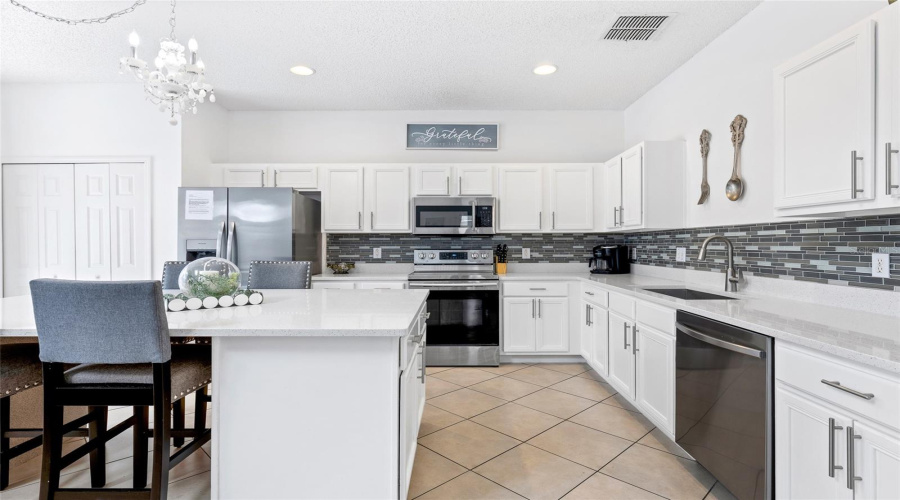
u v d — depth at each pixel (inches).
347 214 155.8
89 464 80.9
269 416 59.3
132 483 74.5
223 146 164.1
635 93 148.3
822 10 77.0
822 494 48.9
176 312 68.4
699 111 114.3
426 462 81.8
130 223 141.8
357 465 59.5
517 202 155.3
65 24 101.7
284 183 155.2
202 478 76.3
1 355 72.4
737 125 98.2
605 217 152.0
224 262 78.3
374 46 113.3
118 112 141.0
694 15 96.8
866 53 52.5
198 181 149.0
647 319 94.0
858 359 43.8
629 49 113.9
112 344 56.0
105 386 59.7
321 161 168.1
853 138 54.6
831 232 75.5
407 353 65.2
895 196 49.9
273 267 105.2
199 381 68.7
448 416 103.5
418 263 164.9
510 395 118.0
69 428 63.5
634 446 88.3
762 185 91.5
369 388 59.2
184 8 94.5
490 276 149.7
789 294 84.1
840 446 46.6
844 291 72.2
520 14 97.3
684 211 119.9
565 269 168.6
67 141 141.1
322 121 168.2
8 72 131.2
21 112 140.5
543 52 116.3
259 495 59.6
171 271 103.5
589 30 104.2
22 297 85.6
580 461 82.3
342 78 135.6
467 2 92.7
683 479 76.0
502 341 147.8
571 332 146.8
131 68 72.2
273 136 167.9
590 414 104.7
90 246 142.0
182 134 141.2
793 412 53.1
